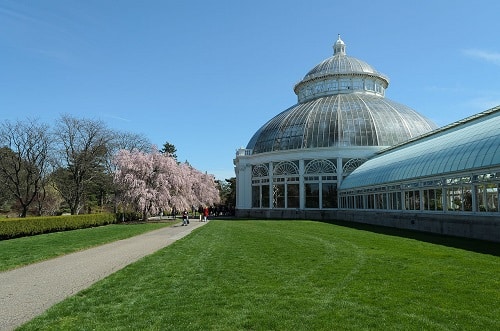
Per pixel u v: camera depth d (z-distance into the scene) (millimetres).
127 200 61938
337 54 86188
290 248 23578
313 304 11688
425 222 35406
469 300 11625
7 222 35781
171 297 12906
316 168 66938
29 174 63719
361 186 54250
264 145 74875
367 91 79625
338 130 67938
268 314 10883
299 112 74625
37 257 22344
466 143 32062
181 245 26828
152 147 67312
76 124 68562
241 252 22422
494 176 27141
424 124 73375
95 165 73125
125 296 13211
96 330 10055
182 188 66562
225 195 134625
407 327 9688
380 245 24203
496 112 36531
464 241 25922
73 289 14672
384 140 67438
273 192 70000
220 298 12602
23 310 12094
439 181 34281
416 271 15695
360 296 12352
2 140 61625
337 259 19109
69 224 46375
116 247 27125
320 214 64500
